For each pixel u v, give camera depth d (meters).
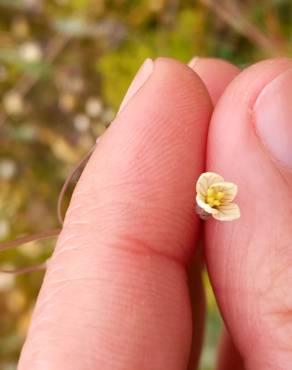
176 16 0.12
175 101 0.06
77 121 0.13
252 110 0.05
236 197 0.05
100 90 0.12
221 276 0.05
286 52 0.11
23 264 0.12
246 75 0.05
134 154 0.06
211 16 0.11
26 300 0.12
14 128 0.13
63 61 0.13
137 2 0.12
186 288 0.06
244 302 0.05
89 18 0.12
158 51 0.11
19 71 0.13
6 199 0.13
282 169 0.05
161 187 0.05
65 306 0.05
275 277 0.05
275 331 0.05
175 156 0.06
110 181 0.05
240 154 0.05
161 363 0.05
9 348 0.12
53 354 0.05
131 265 0.05
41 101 0.13
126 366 0.05
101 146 0.06
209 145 0.06
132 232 0.05
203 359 0.10
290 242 0.05
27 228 0.13
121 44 0.12
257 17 0.11
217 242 0.05
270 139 0.05
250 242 0.05
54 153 0.13
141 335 0.05
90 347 0.05
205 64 0.07
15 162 0.13
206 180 0.05
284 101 0.05
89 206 0.05
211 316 0.10
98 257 0.05
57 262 0.05
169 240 0.05
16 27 0.13
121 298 0.05
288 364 0.05
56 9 0.13
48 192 0.13
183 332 0.05
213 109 0.06
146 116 0.06
